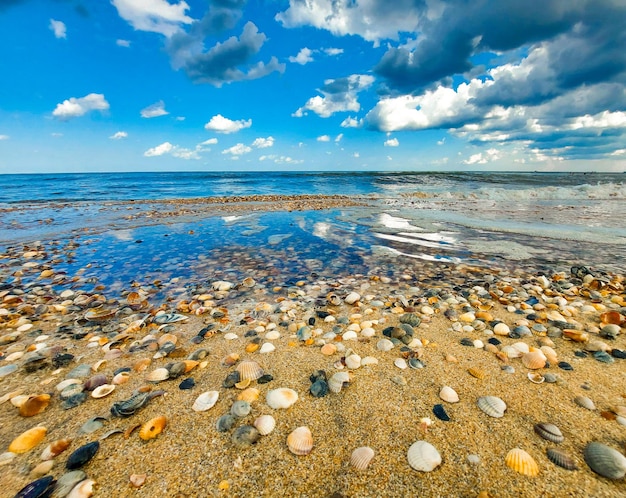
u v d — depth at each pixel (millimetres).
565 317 3965
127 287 5309
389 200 19125
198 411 2352
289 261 6719
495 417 2248
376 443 2043
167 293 5035
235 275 5859
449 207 15414
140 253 7410
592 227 9961
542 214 12719
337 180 42969
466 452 1958
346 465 1892
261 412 2334
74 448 2020
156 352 3242
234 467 1883
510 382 2660
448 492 1717
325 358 3094
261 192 26734
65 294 4973
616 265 6289
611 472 1764
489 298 4664
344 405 2404
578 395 2459
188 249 7770
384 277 5621
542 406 2352
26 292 5086
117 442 2062
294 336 3566
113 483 1774
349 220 11758
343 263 6543
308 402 2439
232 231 9961
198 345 3398
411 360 2971
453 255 7094
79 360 3127
